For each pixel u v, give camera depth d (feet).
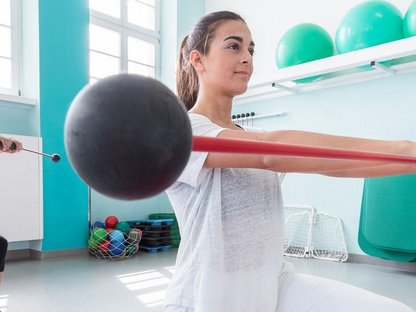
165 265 11.90
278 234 3.17
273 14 15.30
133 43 16.58
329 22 13.70
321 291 3.07
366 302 2.89
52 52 13.05
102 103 1.14
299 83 13.37
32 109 13.02
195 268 2.78
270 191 3.18
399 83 11.88
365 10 11.09
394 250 11.13
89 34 14.11
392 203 11.12
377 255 11.38
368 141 2.36
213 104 3.26
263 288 2.93
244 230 2.90
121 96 1.15
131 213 15.65
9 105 12.69
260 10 15.72
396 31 10.73
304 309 3.04
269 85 13.79
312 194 13.62
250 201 2.96
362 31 10.97
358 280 10.01
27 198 12.04
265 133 2.30
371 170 2.79
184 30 17.01
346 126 12.95
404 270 11.16
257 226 2.97
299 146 1.71
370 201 11.57
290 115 14.34
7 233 11.56
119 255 12.98
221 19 3.12
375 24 10.80
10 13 13.29
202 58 3.19
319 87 13.58
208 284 2.68
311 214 13.37
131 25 16.38
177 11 16.81
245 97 15.51
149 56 17.16
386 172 2.76
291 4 14.76
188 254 2.89
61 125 13.14
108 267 11.55
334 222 13.00
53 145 12.92
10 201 11.67
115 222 13.96
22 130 13.02
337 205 13.02
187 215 2.90
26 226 12.00
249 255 2.91
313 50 12.17
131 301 8.32
